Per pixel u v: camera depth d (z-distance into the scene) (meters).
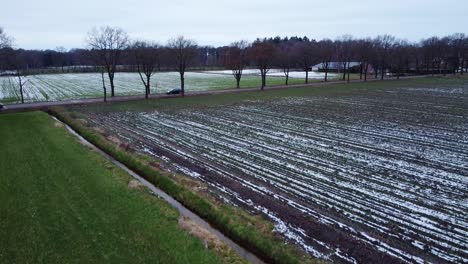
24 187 23.56
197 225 19.14
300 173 27.00
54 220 19.31
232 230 18.45
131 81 105.12
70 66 183.62
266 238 17.33
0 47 69.81
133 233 18.09
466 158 30.73
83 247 16.83
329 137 37.81
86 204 21.25
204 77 119.38
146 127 43.19
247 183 25.00
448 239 17.89
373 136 38.22
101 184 24.19
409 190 23.89
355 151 32.75
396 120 46.38
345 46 135.50
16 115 48.03
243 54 96.25
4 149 31.70
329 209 21.03
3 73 123.25
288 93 74.19
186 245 17.02
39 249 16.66
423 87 83.56
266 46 88.12
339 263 15.71
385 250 16.88
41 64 179.50
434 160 30.16
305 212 20.62
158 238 17.66
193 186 23.89
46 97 69.69
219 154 31.89
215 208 20.45
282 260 15.84
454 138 37.34
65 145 33.19
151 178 25.98
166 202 22.03
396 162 29.61
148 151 33.00
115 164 29.34
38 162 28.39
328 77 116.00
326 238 17.66
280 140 36.56
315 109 55.03
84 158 29.59
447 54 129.25
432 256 16.45
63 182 24.48
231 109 55.41
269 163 29.31
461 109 53.72
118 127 43.25
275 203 21.62
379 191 23.70
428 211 20.86
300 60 143.50
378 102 61.56
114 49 73.50
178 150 33.25
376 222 19.53
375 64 110.81
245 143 35.59
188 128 42.50
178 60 77.19
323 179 25.77
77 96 71.31
